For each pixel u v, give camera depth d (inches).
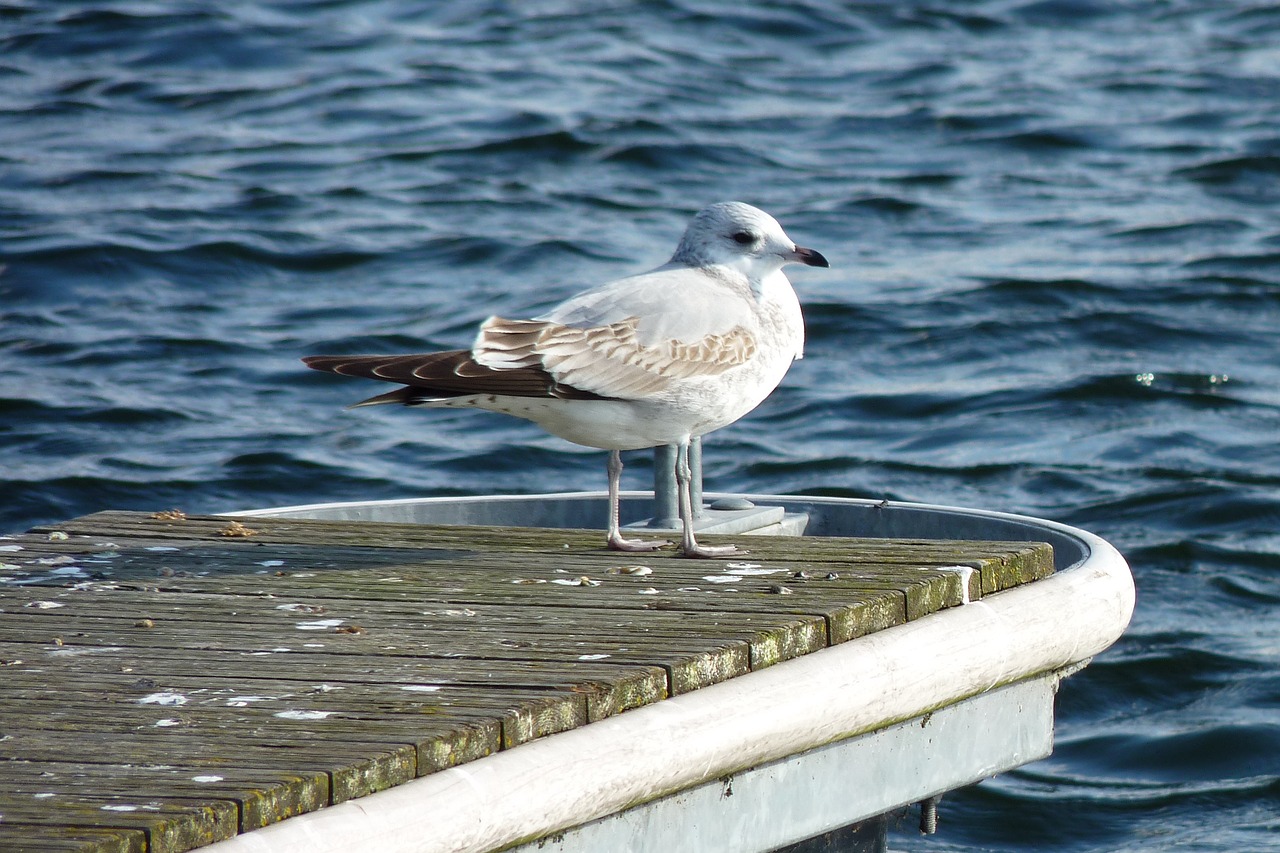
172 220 845.2
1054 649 279.6
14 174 923.4
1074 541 327.0
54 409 631.2
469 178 930.7
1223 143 1033.5
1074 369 694.5
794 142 1023.6
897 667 253.4
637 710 225.8
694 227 320.5
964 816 405.1
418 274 781.9
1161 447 617.9
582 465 602.2
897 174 965.8
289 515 380.8
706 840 237.6
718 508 383.2
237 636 253.8
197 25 1222.3
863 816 259.1
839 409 656.4
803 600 265.3
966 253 834.8
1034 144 1027.3
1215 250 836.0
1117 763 429.1
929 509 373.4
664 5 1327.5
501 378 284.7
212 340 703.7
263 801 188.2
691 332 300.4
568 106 1060.5
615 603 268.4
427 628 256.1
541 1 1344.7
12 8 1264.8
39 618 265.0
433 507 398.0
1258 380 684.7
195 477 577.0
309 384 665.6
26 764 198.2
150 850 178.5
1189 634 488.7
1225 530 555.2
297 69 1145.4
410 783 200.7
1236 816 399.5
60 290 757.9
